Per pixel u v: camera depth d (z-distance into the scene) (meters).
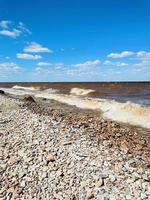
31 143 13.10
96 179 9.92
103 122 18.52
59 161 11.22
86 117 20.50
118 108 25.11
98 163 10.98
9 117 18.08
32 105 25.44
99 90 63.91
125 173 10.35
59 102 36.22
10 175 10.62
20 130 15.15
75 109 28.91
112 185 9.62
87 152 11.98
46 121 16.78
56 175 10.30
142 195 9.09
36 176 10.37
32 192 9.55
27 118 17.62
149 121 20.94
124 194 9.16
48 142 13.12
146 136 17.11
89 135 14.54
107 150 12.37
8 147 12.94
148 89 65.00
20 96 41.97
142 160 11.70
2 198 9.45
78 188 9.55
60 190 9.53
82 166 10.78
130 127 20.22
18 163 11.35
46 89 81.62
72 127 15.87
